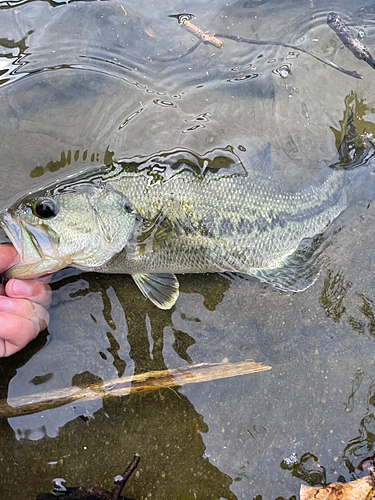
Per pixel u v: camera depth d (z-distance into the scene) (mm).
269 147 484
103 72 549
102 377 437
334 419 431
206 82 553
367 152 520
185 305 467
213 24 580
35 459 415
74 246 450
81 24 566
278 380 442
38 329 436
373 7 586
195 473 419
